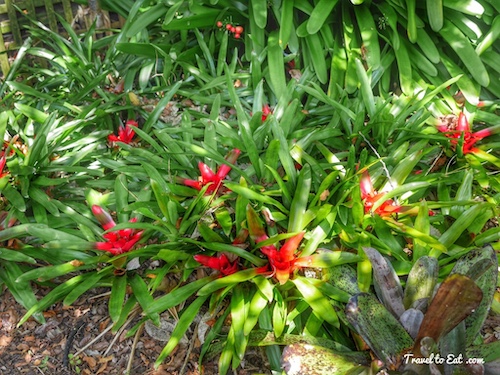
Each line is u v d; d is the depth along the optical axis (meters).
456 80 1.45
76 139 1.46
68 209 1.29
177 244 1.20
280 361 1.12
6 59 1.97
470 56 1.56
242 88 1.62
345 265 1.16
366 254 1.04
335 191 1.27
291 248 1.13
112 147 1.52
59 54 1.82
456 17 1.62
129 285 1.24
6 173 1.38
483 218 1.26
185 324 1.11
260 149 1.38
